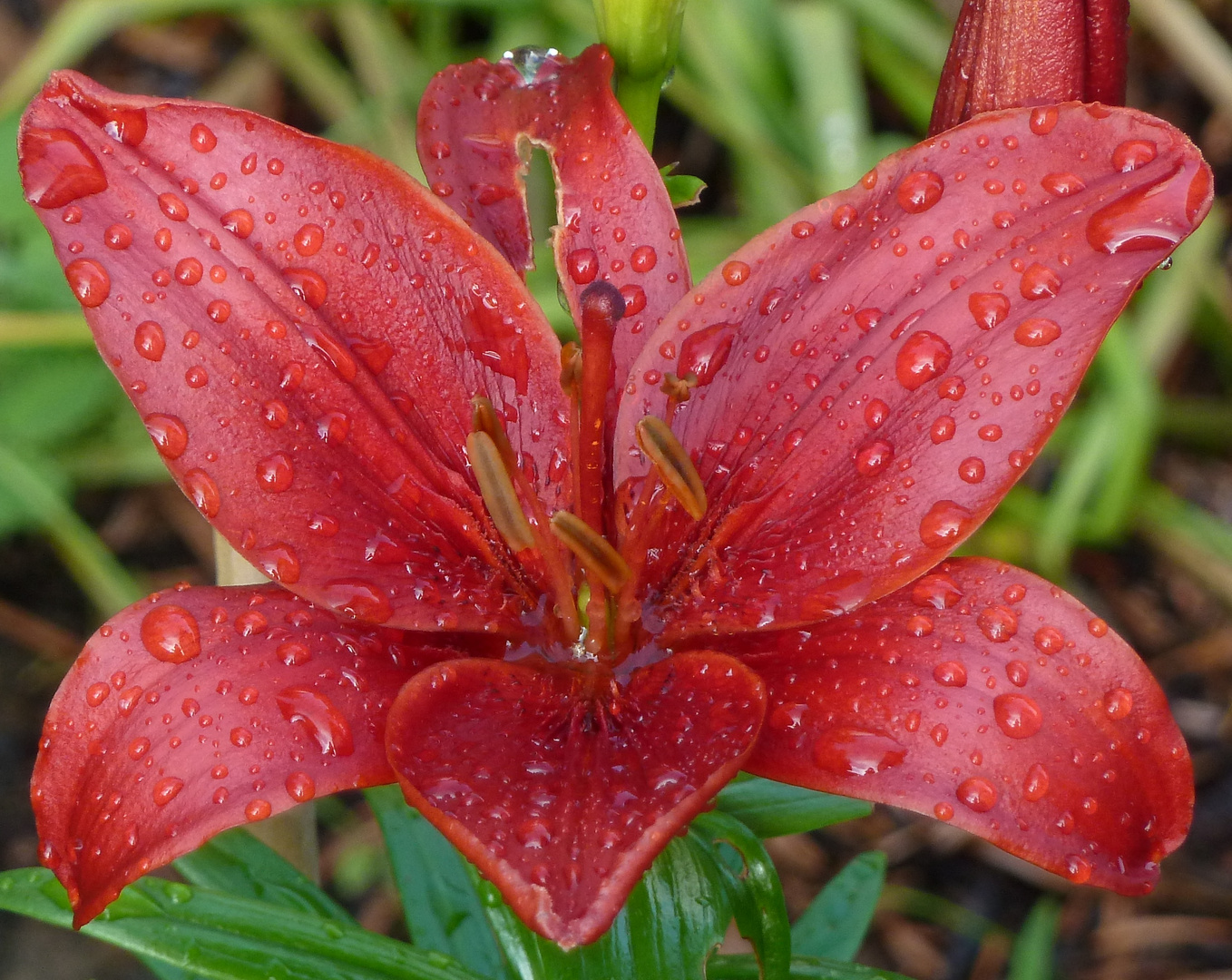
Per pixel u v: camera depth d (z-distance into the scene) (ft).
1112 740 1.20
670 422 1.27
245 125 1.23
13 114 2.08
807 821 1.33
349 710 1.21
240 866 1.35
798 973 1.30
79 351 2.08
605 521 1.29
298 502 1.23
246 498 1.22
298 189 1.24
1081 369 1.21
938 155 1.23
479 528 1.27
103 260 1.21
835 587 1.23
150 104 1.22
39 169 1.21
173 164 1.22
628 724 1.23
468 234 1.25
